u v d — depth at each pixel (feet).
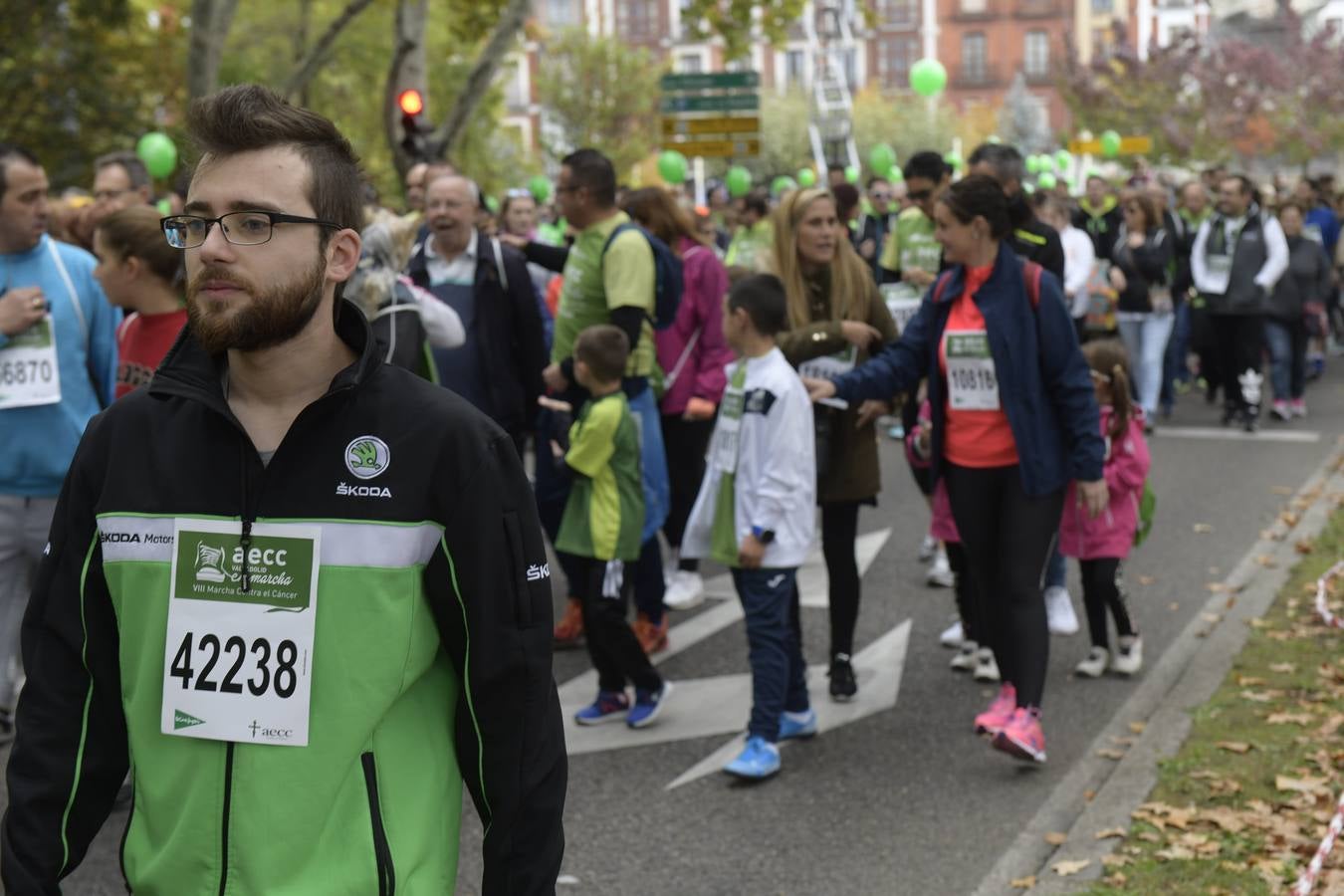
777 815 15.78
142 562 6.57
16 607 17.33
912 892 13.80
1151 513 20.24
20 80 68.08
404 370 6.75
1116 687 19.67
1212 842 13.99
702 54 227.40
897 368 17.11
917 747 17.74
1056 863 14.03
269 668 6.44
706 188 76.28
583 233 21.18
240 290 6.29
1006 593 16.49
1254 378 40.57
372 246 15.39
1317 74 127.54
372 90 104.53
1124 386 19.44
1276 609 22.70
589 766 17.46
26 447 16.78
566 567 19.25
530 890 6.81
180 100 78.64
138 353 16.05
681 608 24.49
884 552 28.17
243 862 6.40
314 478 6.48
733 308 16.39
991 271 16.21
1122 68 163.22
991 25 241.76
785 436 16.21
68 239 23.54
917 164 25.02
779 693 16.75
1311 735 16.80
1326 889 12.84
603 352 18.71
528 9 62.23
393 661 6.45
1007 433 16.33
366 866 6.38
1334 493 31.48
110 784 6.89
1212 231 40.60
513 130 125.49
